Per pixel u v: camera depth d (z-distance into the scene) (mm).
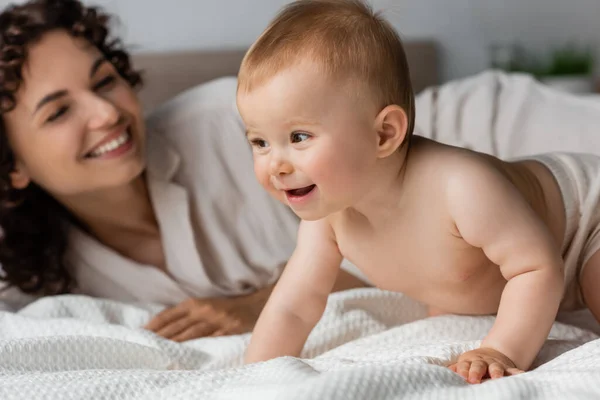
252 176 1669
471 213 833
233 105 1705
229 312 1405
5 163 1453
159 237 1622
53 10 1443
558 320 1136
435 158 872
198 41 2439
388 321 1212
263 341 963
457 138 1746
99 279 1578
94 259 1561
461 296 962
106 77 1447
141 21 2354
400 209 884
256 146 811
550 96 1812
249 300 1486
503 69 2936
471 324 980
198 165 1654
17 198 1508
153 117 1725
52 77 1387
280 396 599
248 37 2508
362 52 793
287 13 833
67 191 1474
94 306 1309
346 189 803
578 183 1021
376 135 811
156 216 1561
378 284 990
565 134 1679
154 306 1491
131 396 702
